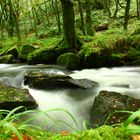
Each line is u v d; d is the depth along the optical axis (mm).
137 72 11258
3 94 7402
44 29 25672
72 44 13664
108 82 9789
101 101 6312
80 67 12445
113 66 12336
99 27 21094
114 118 5441
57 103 8062
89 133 1805
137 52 12398
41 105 7836
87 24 18531
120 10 24984
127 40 12844
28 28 27812
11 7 21922
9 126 1560
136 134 1741
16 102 7035
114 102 6203
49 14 30562
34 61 13977
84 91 8711
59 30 21734
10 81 10930
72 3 13289
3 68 13648
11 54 15469
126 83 9578
